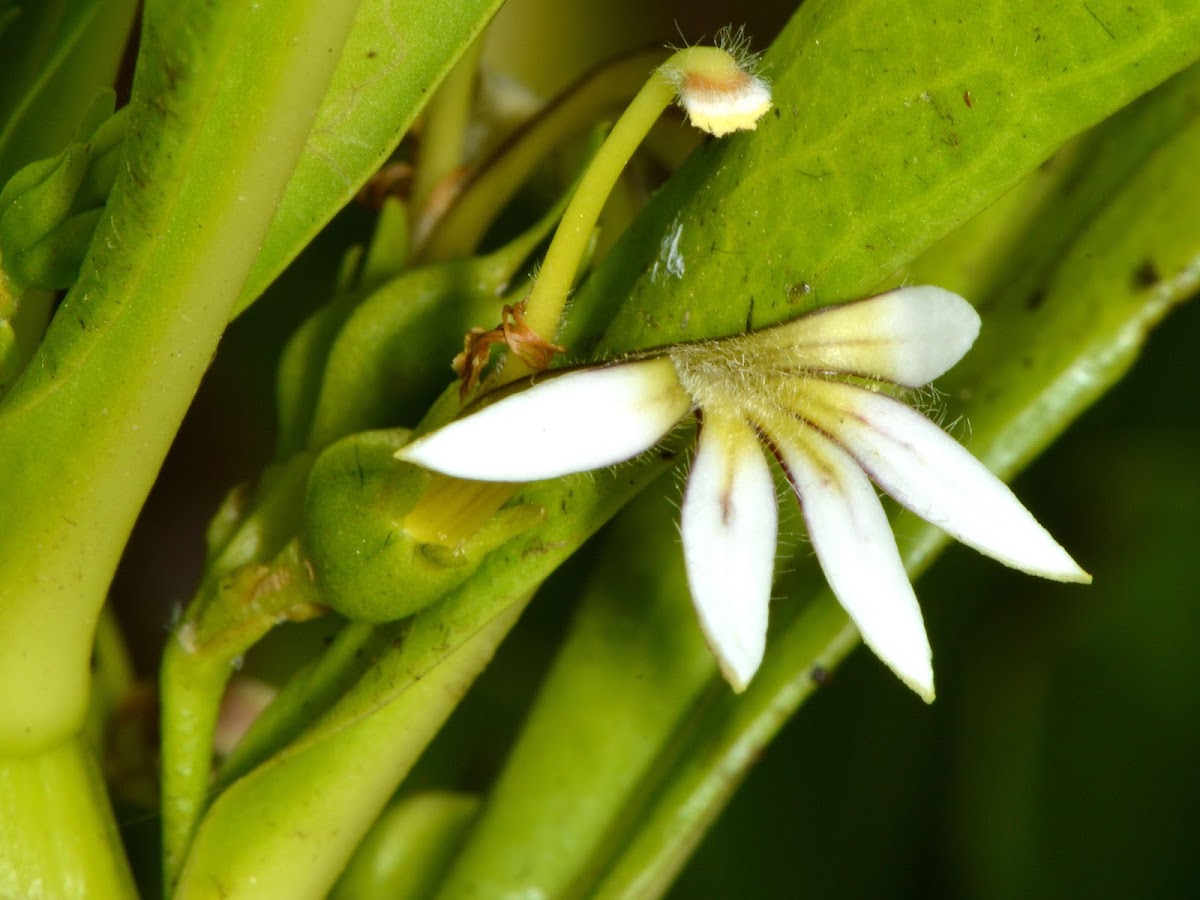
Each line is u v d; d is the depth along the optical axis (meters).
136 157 0.11
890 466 0.11
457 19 0.12
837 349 0.11
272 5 0.11
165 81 0.10
